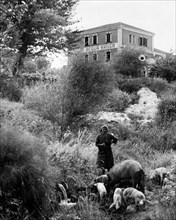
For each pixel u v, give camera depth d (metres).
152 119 17.50
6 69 14.32
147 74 31.52
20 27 25.09
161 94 22.66
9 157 6.04
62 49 28.94
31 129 10.30
